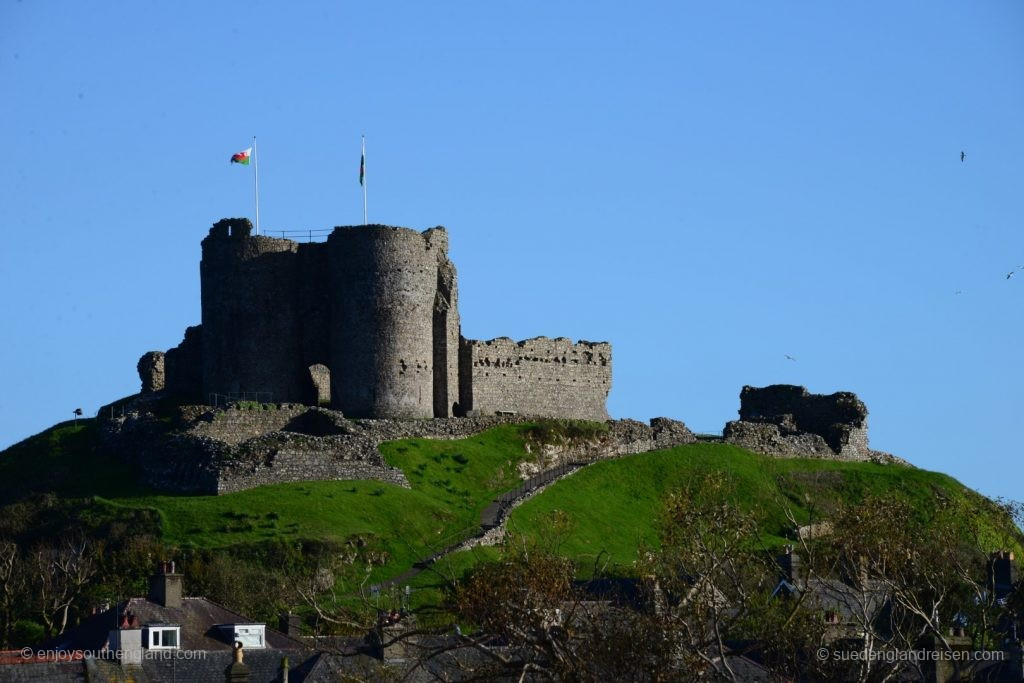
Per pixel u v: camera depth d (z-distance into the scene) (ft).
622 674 627.05
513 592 639.35
